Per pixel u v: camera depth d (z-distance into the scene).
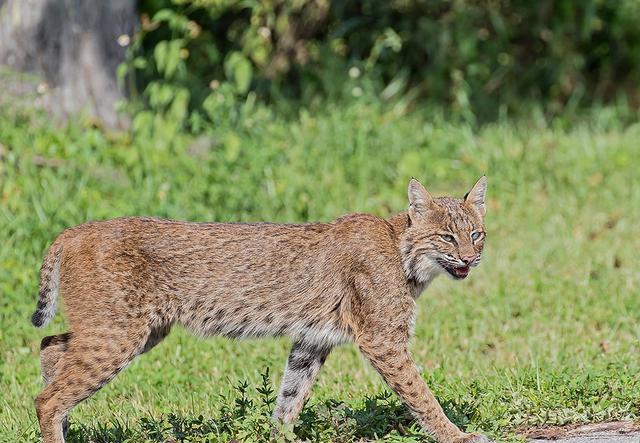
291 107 20.89
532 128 21.66
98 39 18.06
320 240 9.70
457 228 9.72
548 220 17.27
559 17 23.22
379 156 18.72
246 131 18.34
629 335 12.48
